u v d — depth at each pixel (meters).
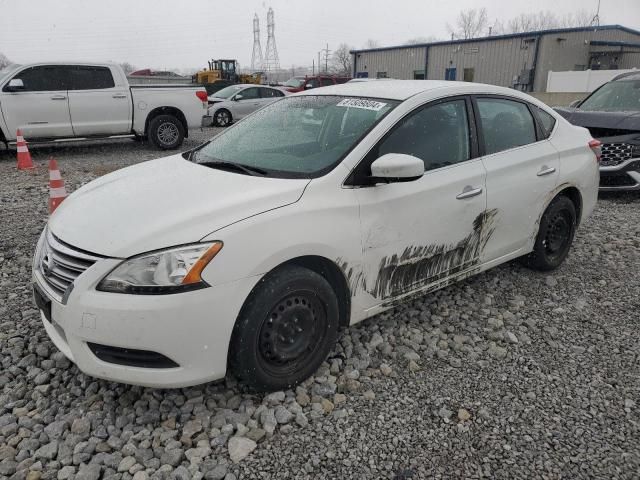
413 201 3.28
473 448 2.58
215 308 2.50
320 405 2.84
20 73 9.96
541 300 4.19
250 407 2.82
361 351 3.37
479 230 3.75
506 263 4.88
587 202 4.76
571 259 5.07
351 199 3.02
